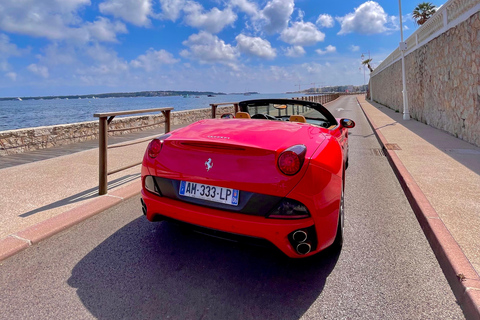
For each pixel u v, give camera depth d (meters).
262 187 1.77
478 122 6.14
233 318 1.61
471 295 1.63
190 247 2.41
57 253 2.28
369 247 2.38
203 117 14.31
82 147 7.04
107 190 3.67
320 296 1.79
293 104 3.32
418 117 11.29
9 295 1.78
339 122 3.92
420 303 1.71
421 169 4.45
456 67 7.34
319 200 1.82
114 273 2.03
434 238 2.35
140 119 10.17
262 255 2.29
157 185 2.18
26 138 6.49
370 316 1.61
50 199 3.37
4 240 2.37
